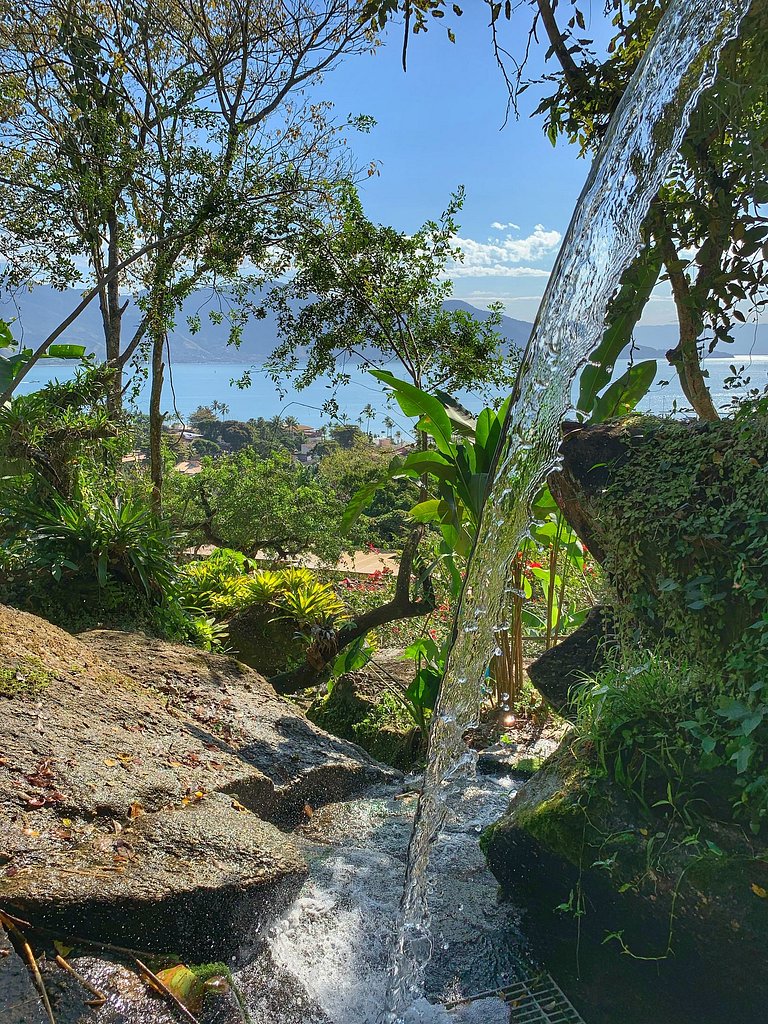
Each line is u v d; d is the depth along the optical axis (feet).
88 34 29.37
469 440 16.55
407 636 23.84
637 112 9.21
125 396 30.60
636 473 9.72
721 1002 7.07
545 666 11.02
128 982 6.47
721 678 8.17
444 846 10.86
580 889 7.84
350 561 41.60
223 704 13.46
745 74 10.62
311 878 9.71
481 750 14.29
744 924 6.62
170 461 39.17
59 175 28.07
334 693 18.70
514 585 15.49
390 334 28.40
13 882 6.86
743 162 10.83
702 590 8.34
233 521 39.17
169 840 8.14
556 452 10.31
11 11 29.19
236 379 29.91
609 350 13.79
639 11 13.61
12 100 29.37
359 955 8.21
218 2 31.53
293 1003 7.38
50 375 24.61
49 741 9.59
